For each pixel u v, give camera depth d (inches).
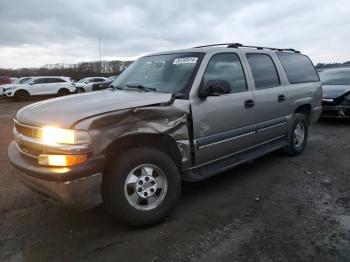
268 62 209.2
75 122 117.7
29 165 124.4
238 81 180.4
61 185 115.3
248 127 182.4
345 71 413.7
